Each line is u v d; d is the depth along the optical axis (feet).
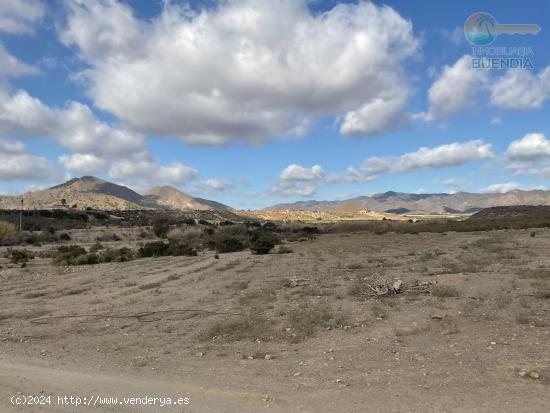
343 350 32.32
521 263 74.95
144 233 289.12
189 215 539.70
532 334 32.81
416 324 37.99
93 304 62.23
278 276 80.69
